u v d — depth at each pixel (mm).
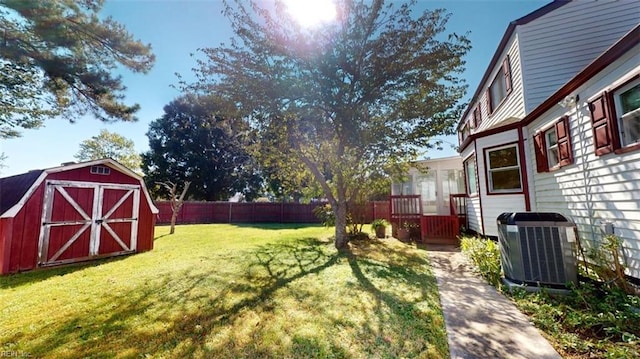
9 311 3482
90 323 3129
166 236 10625
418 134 7469
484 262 4945
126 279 4855
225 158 25281
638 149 3402
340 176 8047
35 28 6715
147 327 3021
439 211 11133
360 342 2639
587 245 4402
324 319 3145
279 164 8906
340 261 6102
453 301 3648
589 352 2365
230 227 14461
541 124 5941
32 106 8617
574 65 6910
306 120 7199
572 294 3518
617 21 6844
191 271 5320
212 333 2861
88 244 6551
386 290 4117
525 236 4004
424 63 6578
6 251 5367
